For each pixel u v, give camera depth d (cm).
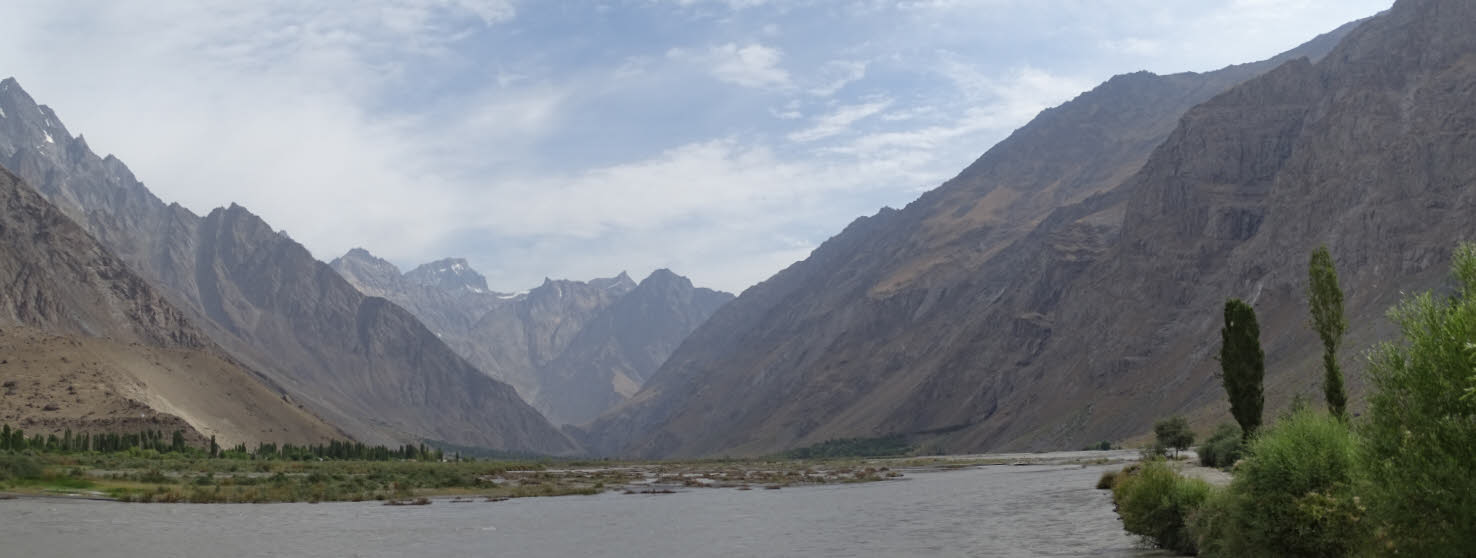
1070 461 19662
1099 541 5553
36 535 6738
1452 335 2359
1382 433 2530
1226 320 6000
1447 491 2356
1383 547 2592
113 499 10081
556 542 6762
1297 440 3528
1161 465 5081
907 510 8938
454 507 10312
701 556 5881
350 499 11356
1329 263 5234
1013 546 5581
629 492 13662
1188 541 4625
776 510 9662
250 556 5838
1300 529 3347
